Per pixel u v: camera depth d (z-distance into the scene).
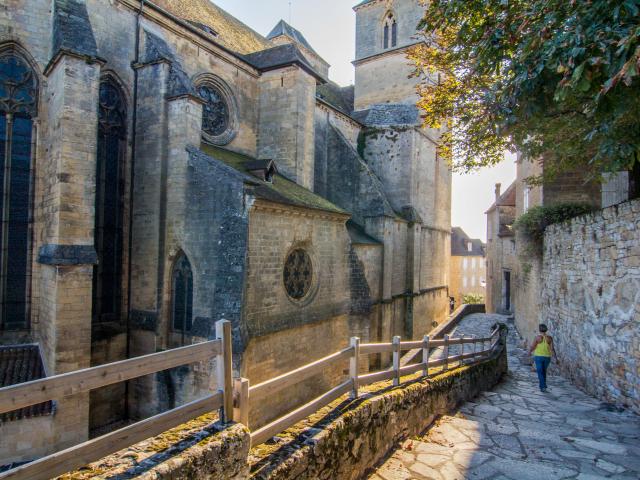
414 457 6.05
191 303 14.62
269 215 14.42
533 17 6.58
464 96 12.83
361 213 25.91
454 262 77.44
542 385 11.39
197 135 15.48
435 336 20.72
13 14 13.70
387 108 32.69
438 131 35.47
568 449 6.54
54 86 13.26
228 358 4.02
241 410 4.06
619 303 9.66
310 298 16.91
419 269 30.39
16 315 13.83
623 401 9.38
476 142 12.05
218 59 19.73
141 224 15.71
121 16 15.79
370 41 35.44
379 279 25.09
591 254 11.30
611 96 6.12
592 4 5.73
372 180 25.77
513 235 27.06
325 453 4.67
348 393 6.32
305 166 21.75
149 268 15.41
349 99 38.91
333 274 18.39
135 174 15.96
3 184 13.61
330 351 18.17
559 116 9.42
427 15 9.66
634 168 11.94
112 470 3.06
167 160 15.34
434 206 35.25
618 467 5.85
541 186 18.25
